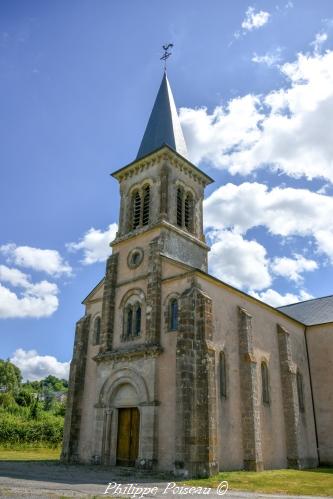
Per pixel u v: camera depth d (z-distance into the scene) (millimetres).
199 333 20344
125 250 27797
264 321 27594
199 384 19188
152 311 23000
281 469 23703
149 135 32750
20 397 76688
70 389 25984
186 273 22594
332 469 25797
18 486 13250
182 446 17734
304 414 29531
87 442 24016
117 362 23688
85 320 27938
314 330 33500
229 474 18484
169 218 27391
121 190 31297
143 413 20828
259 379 25078
